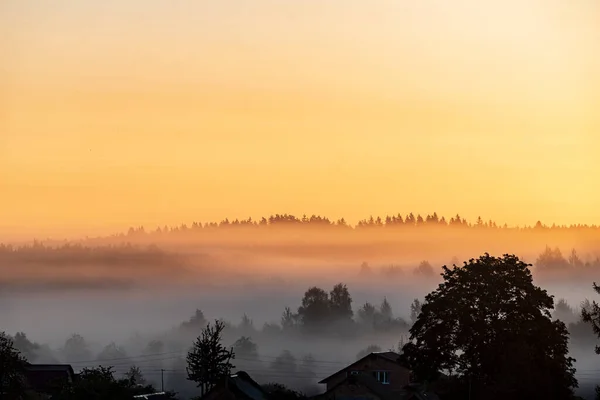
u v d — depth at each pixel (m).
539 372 116.94
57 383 133.25
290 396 141.12
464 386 121.06
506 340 119.06
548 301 122.88
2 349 118.38
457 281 123.75
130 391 131.88
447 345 121.19
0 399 115.06
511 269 123.31
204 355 146.75
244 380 140.50
